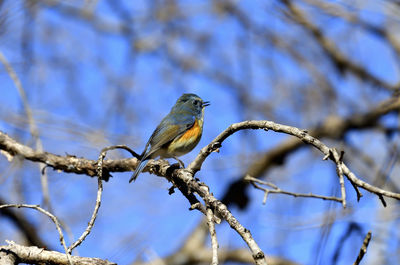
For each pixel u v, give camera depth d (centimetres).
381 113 1429
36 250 680
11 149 958
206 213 613
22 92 1006
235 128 729
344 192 547
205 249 1642
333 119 1506
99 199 676
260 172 1512
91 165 959
